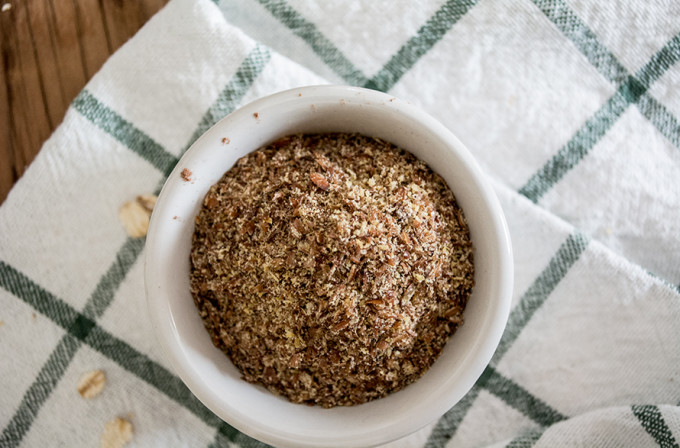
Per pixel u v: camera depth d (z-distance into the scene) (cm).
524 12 24
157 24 24
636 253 25
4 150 24
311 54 24
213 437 24
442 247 21
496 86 24
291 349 20
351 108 21
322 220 20
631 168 24
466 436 24
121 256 24
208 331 21
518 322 24
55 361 24
